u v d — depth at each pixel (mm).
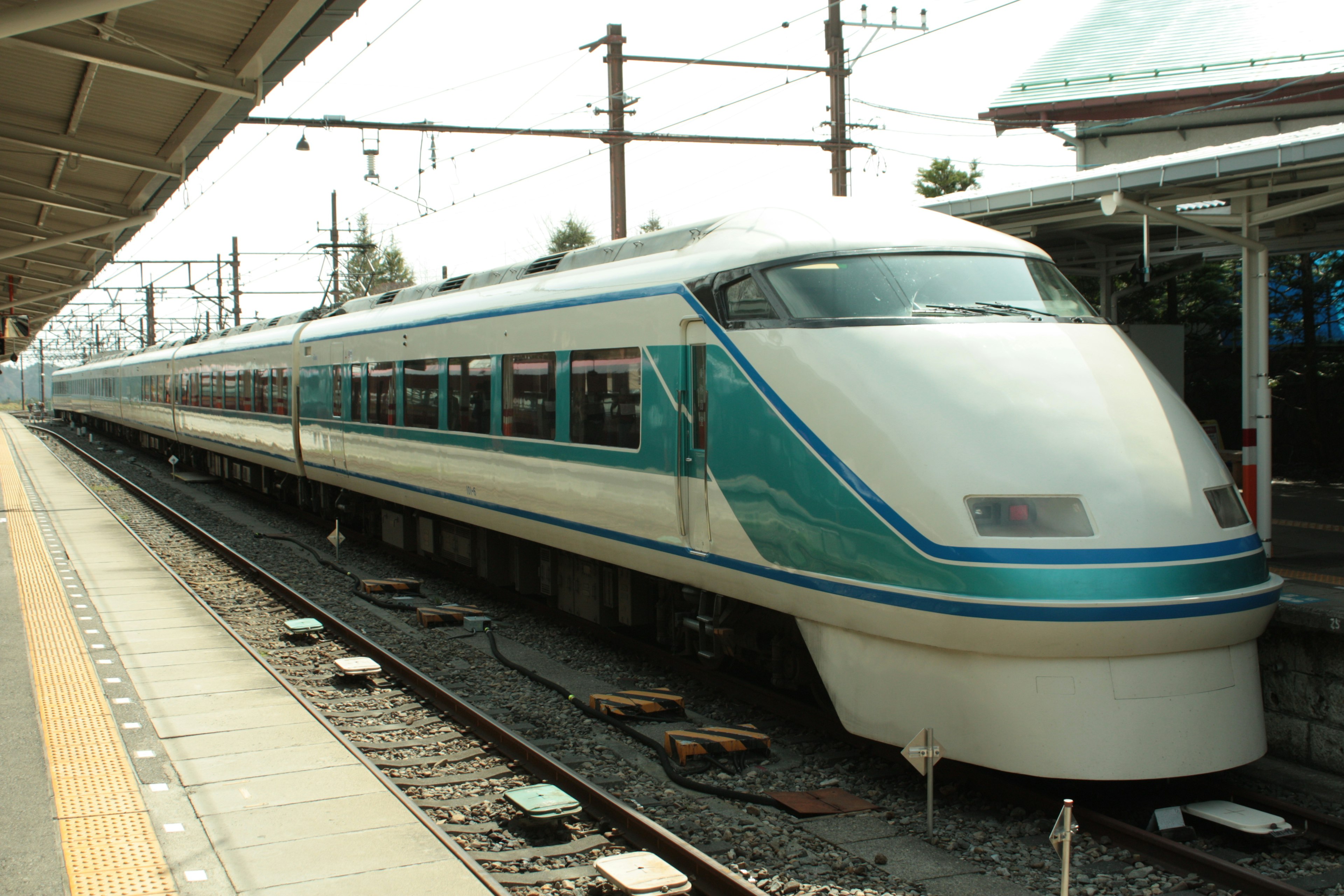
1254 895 4590
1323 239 11680
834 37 16344
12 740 6219
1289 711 6555
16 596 10523
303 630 9383
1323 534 10469
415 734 6910
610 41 15938
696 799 5762
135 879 4406
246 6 7539
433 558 12539
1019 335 5867
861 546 5648
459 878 4461
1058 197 8602
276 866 4566
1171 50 16328
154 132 11031
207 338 23766
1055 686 5211
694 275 6977
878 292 6168
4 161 12352
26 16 5133
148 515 18078
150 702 7055
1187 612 5137
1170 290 18812
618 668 8484
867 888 4691
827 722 6836
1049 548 5148
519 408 9219
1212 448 5824
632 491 7598
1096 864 4965
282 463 16797
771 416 6227
